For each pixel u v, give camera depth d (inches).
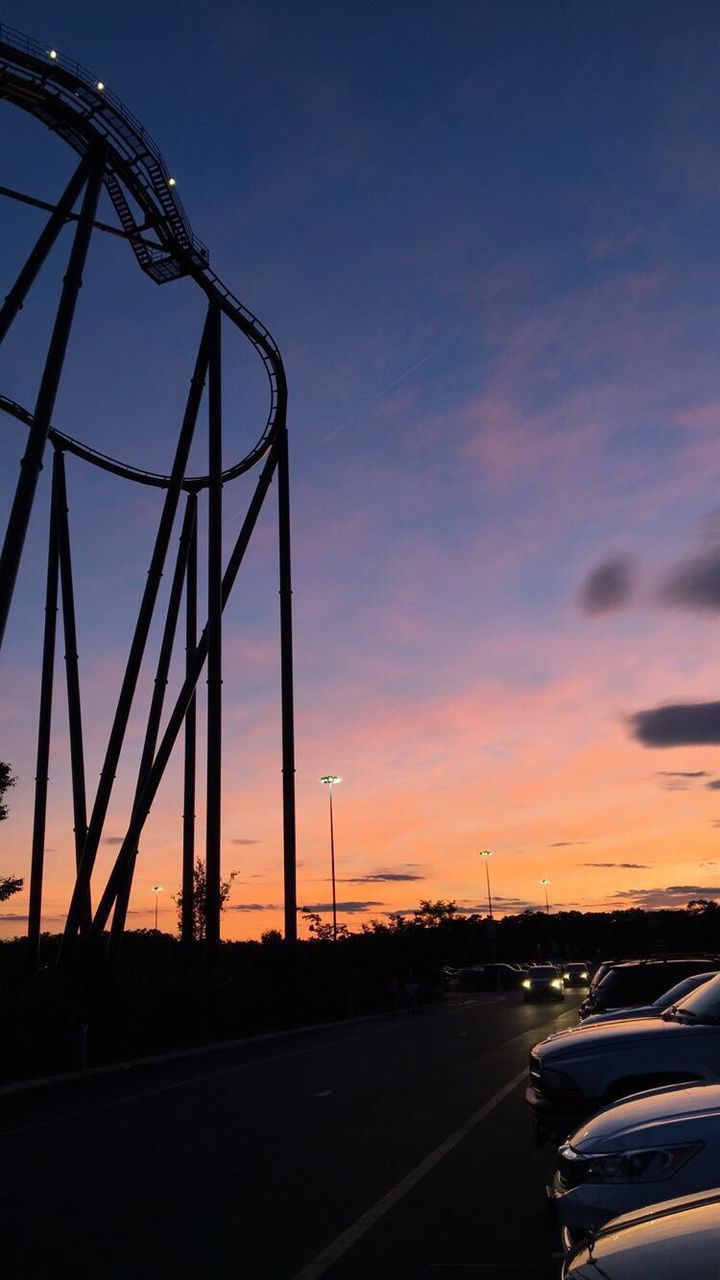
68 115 1076.5
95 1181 338.3
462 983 3208.7
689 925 3383.4
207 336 1418.6
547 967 1945.1
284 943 1545.3
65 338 989.8
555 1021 1181.1
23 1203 308.0
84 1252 249.4
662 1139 185.0
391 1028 1191.6
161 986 1111.0
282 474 1659.7
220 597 1389.0
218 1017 1196.5
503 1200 290.4
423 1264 230.7
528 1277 220.4
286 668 1606.8
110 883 1284.4
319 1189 311.1
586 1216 183.2
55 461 1556.3
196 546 1718.8
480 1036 965.8
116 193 1267.2
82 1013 885.2
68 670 1550.2
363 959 2022.6
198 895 1491.1
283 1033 1221.1
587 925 5044.3
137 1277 226.7
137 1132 443.5
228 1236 259.6
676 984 522.3
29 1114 536.1
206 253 1334.9
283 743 1592.0
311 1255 239.6
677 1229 121.6
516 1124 422.3
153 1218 282.4
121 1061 892.6
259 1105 517.7
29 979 975.6
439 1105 488.4
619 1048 304.5
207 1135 425.4
